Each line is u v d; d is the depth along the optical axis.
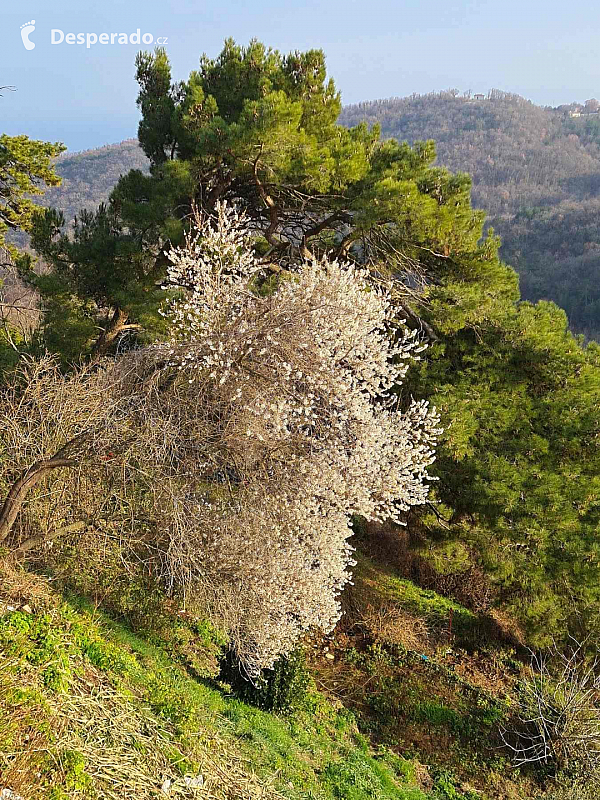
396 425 8.19
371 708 10.23
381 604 12.98
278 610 7.79
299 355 6.94
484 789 9.17
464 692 11.09
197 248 7.71
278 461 7.41
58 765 4.09
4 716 4.24
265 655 7.80
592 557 10.20
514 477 10.49
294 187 11.51
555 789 9.30
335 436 7.31
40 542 7.24
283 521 7.49
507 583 11.23
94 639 5.94
